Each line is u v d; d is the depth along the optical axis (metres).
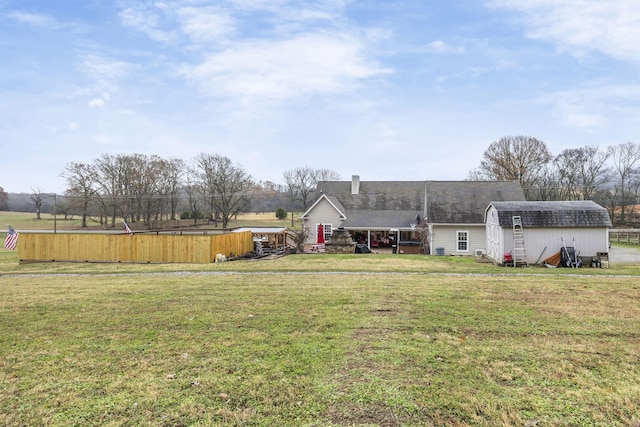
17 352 7.05
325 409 4.91
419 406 4.96
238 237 30.75
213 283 15.27
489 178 65.69
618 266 22.33
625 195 62.47
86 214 68.62
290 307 10.34
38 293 13.23
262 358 6.61
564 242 22.66
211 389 5.50
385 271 19.42
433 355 6.66
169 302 11.23
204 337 7.78
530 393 5.31
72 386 5.65
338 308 10.18
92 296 12.42
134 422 4.68
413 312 9.69
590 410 4.87
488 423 4.59
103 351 7.07
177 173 71.31
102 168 65.75
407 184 43.38
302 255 30.19
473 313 9.58
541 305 10.51
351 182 43.28
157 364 6.43
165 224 71.75
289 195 82.62
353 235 40.66
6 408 5.04
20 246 28.78
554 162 65.19
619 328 8.26
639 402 5.06
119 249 28.06
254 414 4.82
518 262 22.05
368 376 5.82
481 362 6.36
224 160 69.75
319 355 6.69
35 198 82.94
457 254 32.97
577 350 6.93
